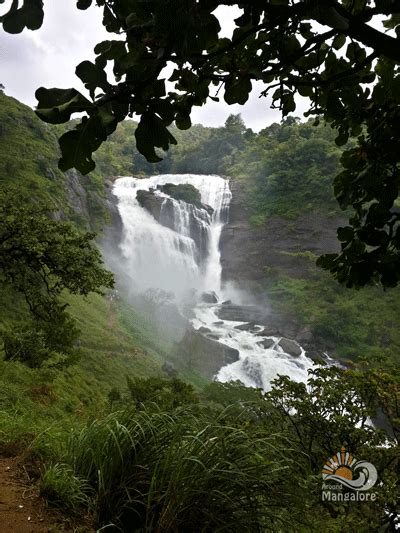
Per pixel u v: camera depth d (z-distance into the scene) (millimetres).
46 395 12664
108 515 1869
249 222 71000
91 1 933
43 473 2240
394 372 5434
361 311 52688
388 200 1681
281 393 5195
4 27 841
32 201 44062
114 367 27719
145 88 882
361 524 3311
